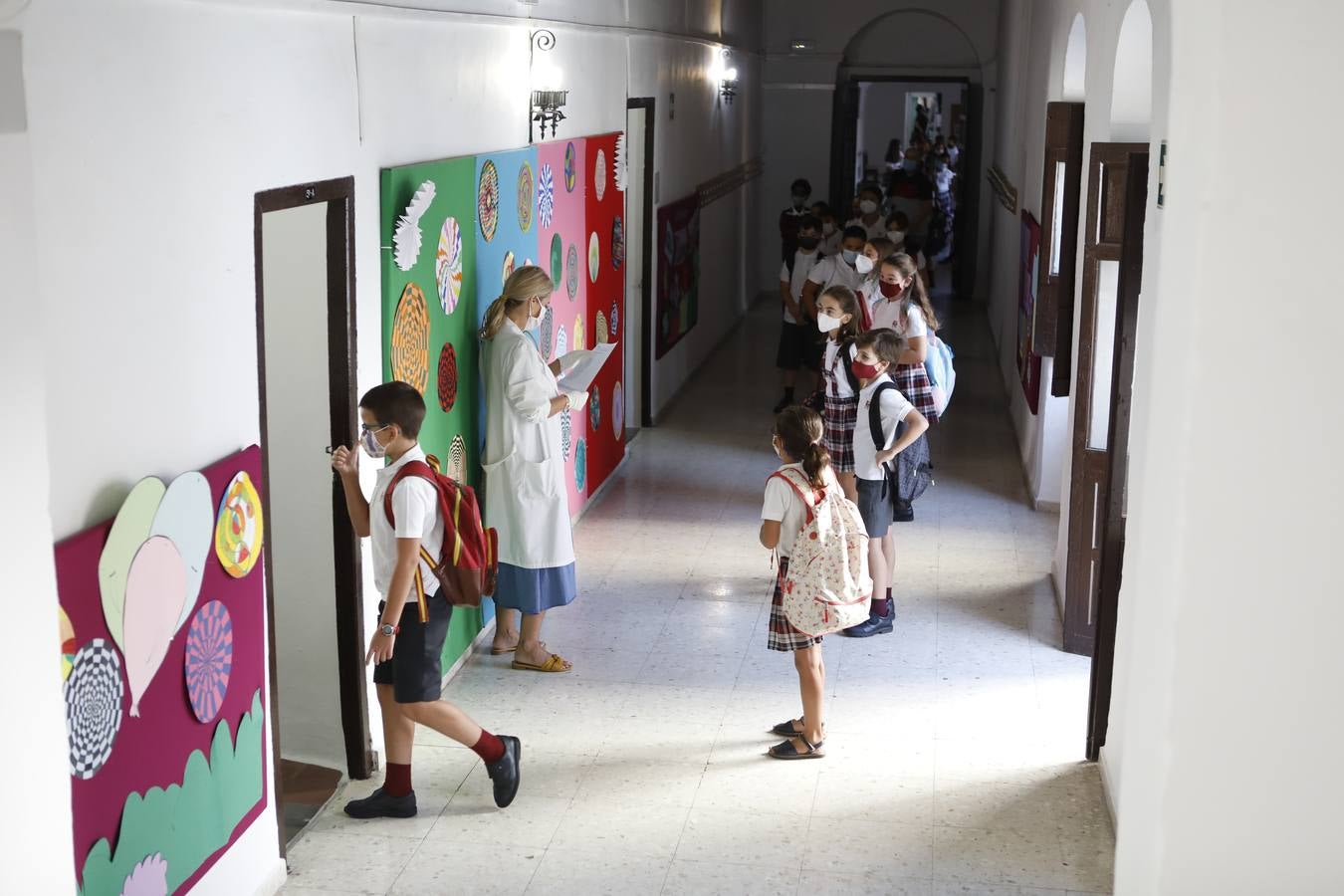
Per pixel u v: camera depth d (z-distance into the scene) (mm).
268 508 4258
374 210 4992
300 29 4281
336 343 4789
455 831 4820
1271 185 3215
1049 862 4617
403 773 4891
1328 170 3188
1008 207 12844
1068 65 7988
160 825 3592
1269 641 3412
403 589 4496
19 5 2760
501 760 4918
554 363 6438
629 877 4520
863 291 8531
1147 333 4535
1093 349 6273
